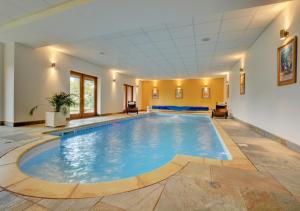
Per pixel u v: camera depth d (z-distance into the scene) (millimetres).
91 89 8070
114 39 4719
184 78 12586
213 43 4980
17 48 4621
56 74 5805
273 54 3535
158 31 4164
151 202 1329
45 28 3619
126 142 4172
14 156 2350
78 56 6527
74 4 2803
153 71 9664
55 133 4254
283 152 2631
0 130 4164
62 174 2354
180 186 1569
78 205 1292
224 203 1307
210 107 12609
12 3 2943
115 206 1281
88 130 5477
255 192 1462
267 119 3822
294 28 2773
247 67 5570
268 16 3383
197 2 2582
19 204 1305
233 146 2984
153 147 3758
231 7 2713
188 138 4621
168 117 9914
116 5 2711
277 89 3346
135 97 12477
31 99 5016
